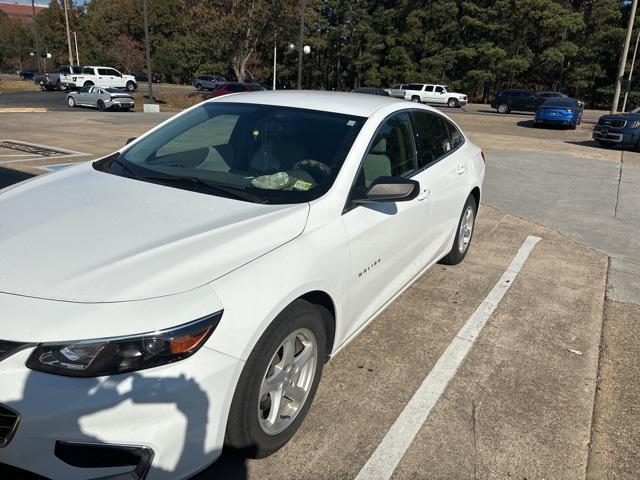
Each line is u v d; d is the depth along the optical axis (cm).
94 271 204
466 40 5819
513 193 880
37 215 252
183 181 297
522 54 5503
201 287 205
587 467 256
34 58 9012
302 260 242
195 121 364
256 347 219
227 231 238
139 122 1855
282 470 242
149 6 7275
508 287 470
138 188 287
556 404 304
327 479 239
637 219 735
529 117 3319
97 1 7994
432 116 441
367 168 312
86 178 307
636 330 400
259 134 331
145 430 186
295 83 7212
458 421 284
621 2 5528
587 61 5472
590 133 2198
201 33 3638
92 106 2664
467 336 378
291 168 302
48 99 3284
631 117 1548
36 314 186
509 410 296
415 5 5753
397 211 329
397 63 5888
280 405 247
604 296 461
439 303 430
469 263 527
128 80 4275
